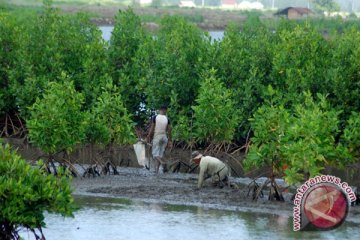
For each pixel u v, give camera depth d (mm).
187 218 50562
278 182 61031
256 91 69125
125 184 60094
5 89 75562
